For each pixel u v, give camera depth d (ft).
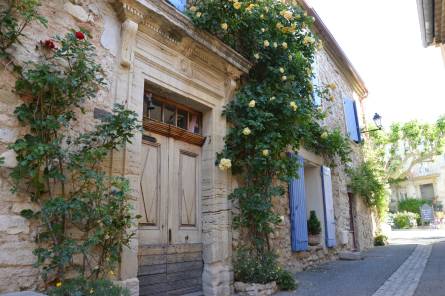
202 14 16.25
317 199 29.30
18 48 10.00
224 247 16.60
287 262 22.13
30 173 9.36
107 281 9.95
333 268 24.85
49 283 9.77
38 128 9.87
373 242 44.32
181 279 14.97
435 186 107.04
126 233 11.54
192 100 16.47
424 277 20.29
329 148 29.71
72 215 10.09
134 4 13.25
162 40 14.97
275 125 17.78
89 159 10.55
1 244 9.00
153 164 14.97
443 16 22.93
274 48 19.19
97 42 12.44
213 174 16.88
